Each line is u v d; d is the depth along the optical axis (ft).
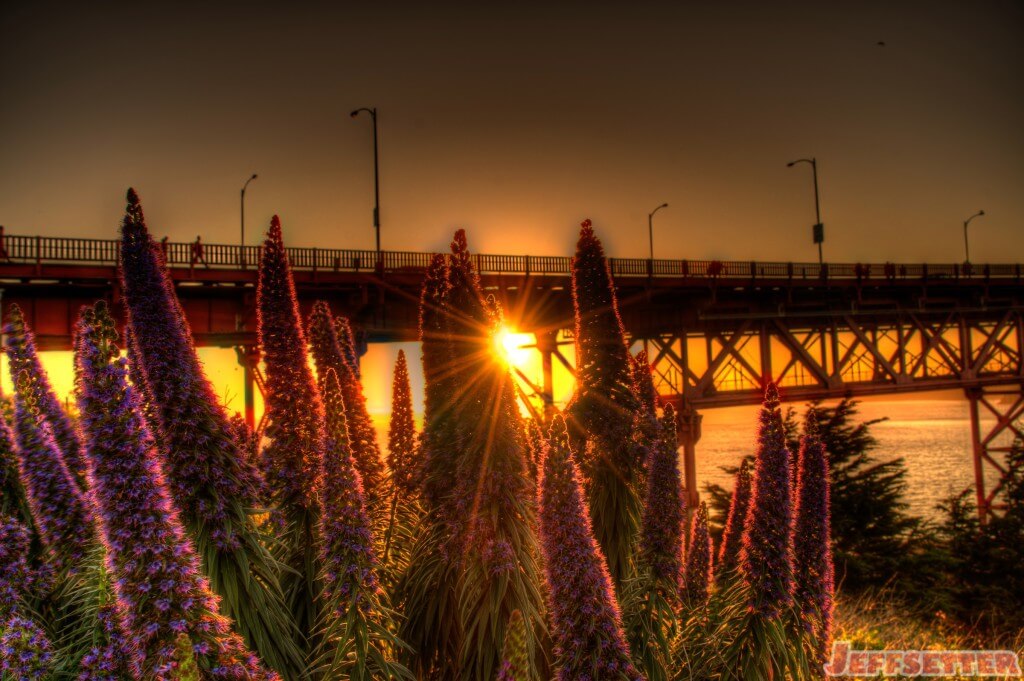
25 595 16.47
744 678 18.70
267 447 21.65
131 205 19.34
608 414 27.04
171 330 19.01
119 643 14.14
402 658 21.86
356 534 18.37
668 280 141.59
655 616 20.29
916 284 175.22
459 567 21.18
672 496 20.88
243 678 13.87
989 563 84.02
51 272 86.74
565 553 14.98
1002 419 193.47
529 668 17.38
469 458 21.48
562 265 131.13
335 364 24.98
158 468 14.28
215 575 17.83
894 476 87.81
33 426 18.07
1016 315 198.08
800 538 20.33
